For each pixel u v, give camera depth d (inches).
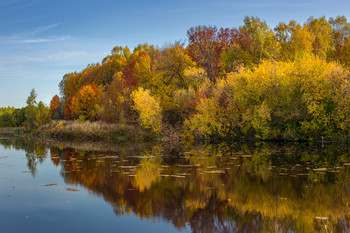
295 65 991.0
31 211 328.8
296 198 358.9
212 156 714.8
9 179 493.0
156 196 382.0
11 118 3203.7
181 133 1195.9
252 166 564.4
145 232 265.7
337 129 949.2
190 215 310.2
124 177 494.3
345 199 351.3
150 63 1624.0
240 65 1175.6
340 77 904.3
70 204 353.4
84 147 1016.2
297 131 1000.9
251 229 267.7
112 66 2696.9
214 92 1112.2
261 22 1553.9
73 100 2142.0
